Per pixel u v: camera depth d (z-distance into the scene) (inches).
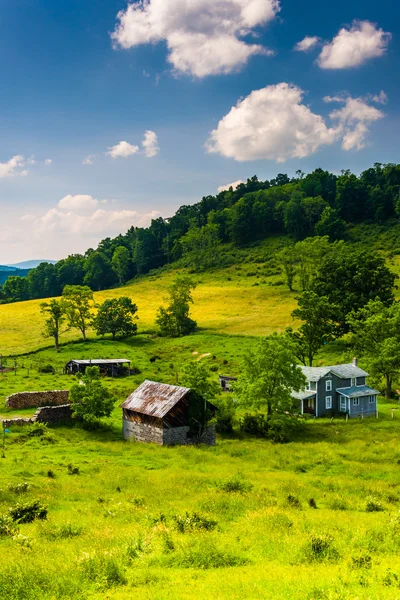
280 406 2677.2
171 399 2420.0
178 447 2289.6
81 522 1144.2
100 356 4808.1
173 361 4729.3
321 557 840.3
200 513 1152.8
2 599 675.4
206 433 2476.6
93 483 1594.5
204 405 2466.8
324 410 3228.3
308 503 1389.0
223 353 4741.6
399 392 3700.8
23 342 5329.7
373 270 4877.0
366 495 1544.0
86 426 2596.0
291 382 2741.1
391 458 2133.4
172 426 2367.1
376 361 3378.4
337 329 4537.4
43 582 736.3
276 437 2536.9
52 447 2133.4
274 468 1974.7
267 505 1325.0
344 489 1615.4
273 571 754.8
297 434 2694.4
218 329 5600.4
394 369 3403.1
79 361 4143.7
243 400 2726.4
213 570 776.9
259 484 1615.4
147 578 741.9
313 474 1886.1
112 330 5531.5
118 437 2511.1
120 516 1193.4
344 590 643.5
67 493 1461.6
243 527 1062.4
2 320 6368.1
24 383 3464.6
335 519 1163.3
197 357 4758.9
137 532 986.1
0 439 2175.2
